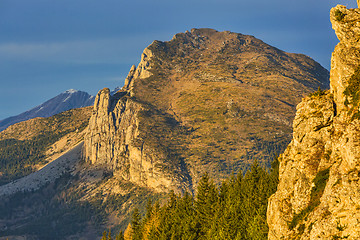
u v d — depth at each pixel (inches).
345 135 3425.2
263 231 5349.4
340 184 3353.8
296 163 3966.5
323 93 4013.3
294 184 3924.7
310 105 3956.7
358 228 3105.3
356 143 3280.0
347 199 3233.3
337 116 3730.3
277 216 3986.2
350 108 3597.4
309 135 3882.9
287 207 3919.8
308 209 3698.3
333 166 3548.2
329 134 3786.9
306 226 3585.1
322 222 3371.1
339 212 3270.2
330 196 3385.8
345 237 3174.2
